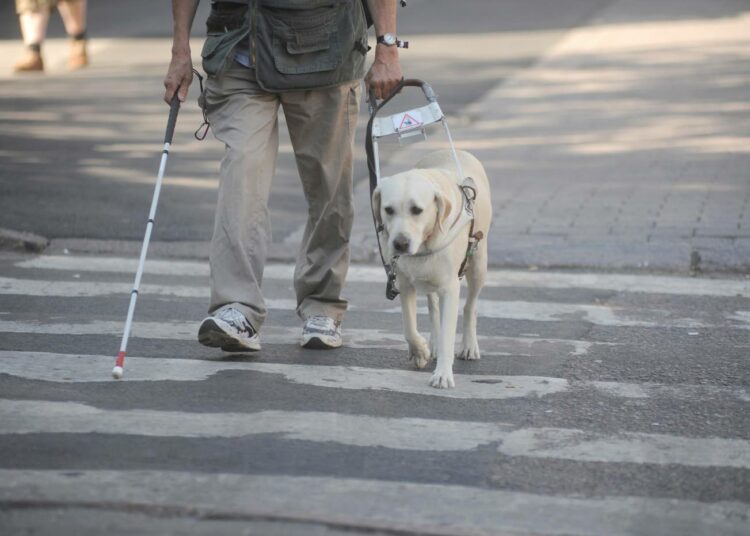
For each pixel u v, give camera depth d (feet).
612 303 41.04
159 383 31.04
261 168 32.68
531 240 48.85
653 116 75.00
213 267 32.53
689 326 38.04
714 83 85.40
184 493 23.57
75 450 25.84
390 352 34.88
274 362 33.40
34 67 95.91
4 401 29.09
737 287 43.27
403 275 31.32
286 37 32.09
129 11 133.69
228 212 32.35
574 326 38.09
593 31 113.19
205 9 126.52
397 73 33.60
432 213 30.01
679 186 57.62
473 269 33.40
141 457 25.52
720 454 26.55
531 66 95.66
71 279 43.80
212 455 25.79
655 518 22.99
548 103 80.53
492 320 38.81
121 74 94.53
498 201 55.83
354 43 32.96
